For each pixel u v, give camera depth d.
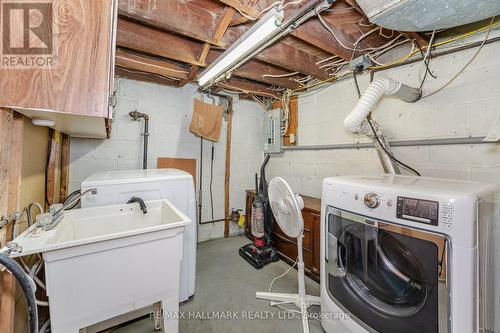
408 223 1.07
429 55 1.79
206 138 3.14
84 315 1.02
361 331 1.30
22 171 1.23
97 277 1.04
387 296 1.23
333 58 2.34
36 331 0.85
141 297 1.16
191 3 1.57
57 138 1.93
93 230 1.48
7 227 0.98
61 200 2.19
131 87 2.72
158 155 2.89
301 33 1.70
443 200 0.97
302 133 3.10
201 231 3.24
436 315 0.99
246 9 1.38
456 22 1.25
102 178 1.71
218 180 3.37
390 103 2.06
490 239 1.05
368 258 1.31
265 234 2.78
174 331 1.26
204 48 1.86
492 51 1.50
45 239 0.99
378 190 1.21
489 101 1.51
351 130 1.87
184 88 3.05
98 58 0.89
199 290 2.08
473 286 0.91
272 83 2.82
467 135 1.61
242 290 2.08
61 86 0.84
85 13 0.87
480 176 1.55
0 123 0.87
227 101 3.38
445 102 1.72
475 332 0.92
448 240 0.95
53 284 0.95
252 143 3.65
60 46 0.84
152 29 1.85
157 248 1.18
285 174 3.40
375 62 2.14
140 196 1.73
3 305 0.92
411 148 1.92
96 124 1.34
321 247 1.60
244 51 1.73
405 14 1.18
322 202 1.57
